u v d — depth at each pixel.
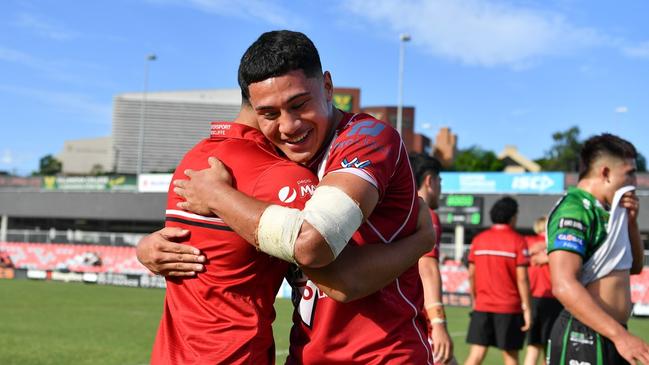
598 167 3.86
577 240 3.73
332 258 2.21
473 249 8.45
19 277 27.44
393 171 2.45
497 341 8.21
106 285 25.06
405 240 2.52
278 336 11.21
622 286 3.85
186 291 2.49
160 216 43.84
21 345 10.15
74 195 46.19
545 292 8.44
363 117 2.57
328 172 2.36
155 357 2.53
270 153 2.51
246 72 2.37
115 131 113.94
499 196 34.47
